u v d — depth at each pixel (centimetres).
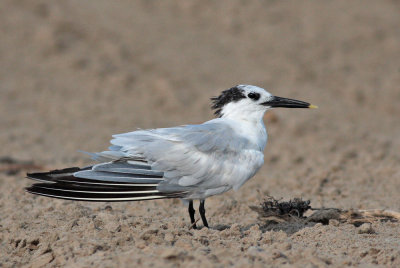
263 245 746
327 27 2703
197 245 711
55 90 2064
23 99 1988
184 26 2623
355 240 779
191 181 788
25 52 2270
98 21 2534
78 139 1678
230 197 1102
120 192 760
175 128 827
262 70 2302
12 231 846
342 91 2191
